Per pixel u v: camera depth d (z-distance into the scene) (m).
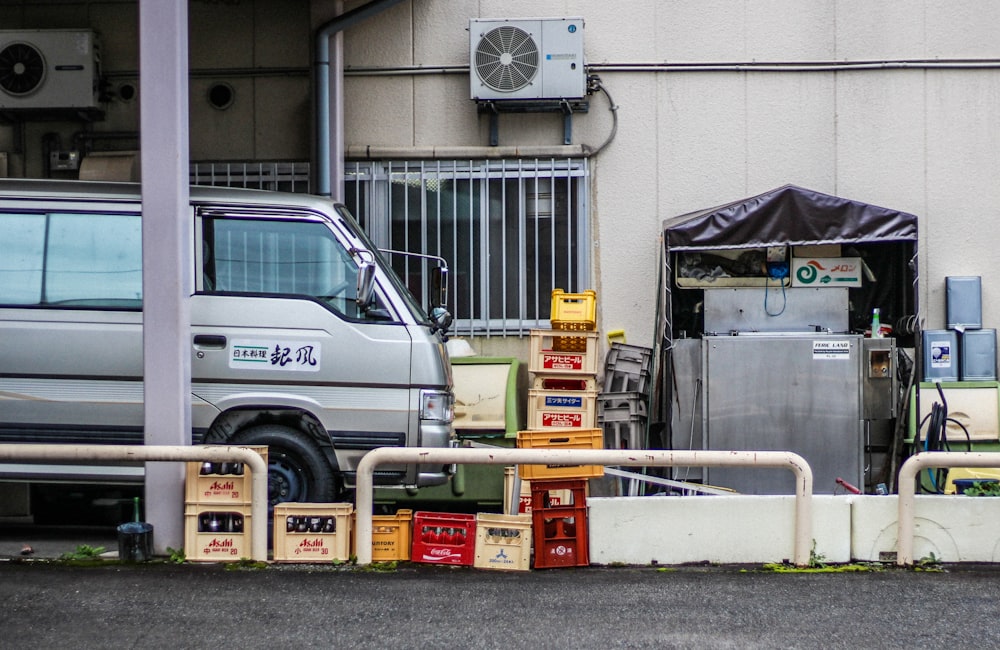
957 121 11.62
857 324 11.41
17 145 12.09
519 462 7.36
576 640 6.22
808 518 7.64
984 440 10.82
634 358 11.20
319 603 6.78
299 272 8.66
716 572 7.52
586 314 10.15
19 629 6.32
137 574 7.30
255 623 6.44
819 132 11.68
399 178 11.88
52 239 8.59
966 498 7.75
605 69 11.73
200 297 8.48
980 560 7.72
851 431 10.15
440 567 7.62
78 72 11.73
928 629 6.41
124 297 8.53
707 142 11.73
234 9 11.96
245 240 8.66
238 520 7.66
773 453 7.61
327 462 8.52
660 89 11.74
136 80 12.02
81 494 9.48
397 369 8.54
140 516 9.58
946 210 11.62
